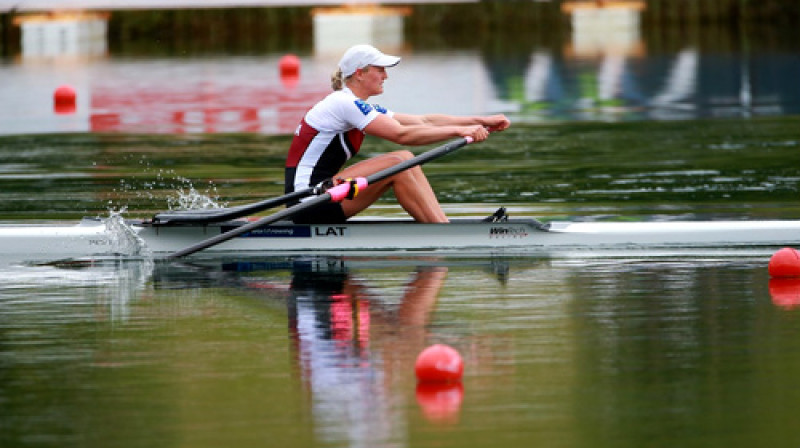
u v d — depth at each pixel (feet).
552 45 390.42
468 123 110.32
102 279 99.71
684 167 160.86
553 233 110.63
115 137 201.16
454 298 89.92
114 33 441.68
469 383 68.13
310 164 107.65
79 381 69.56
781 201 130.62
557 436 59.47
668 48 369.50
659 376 68.85
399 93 261.65
